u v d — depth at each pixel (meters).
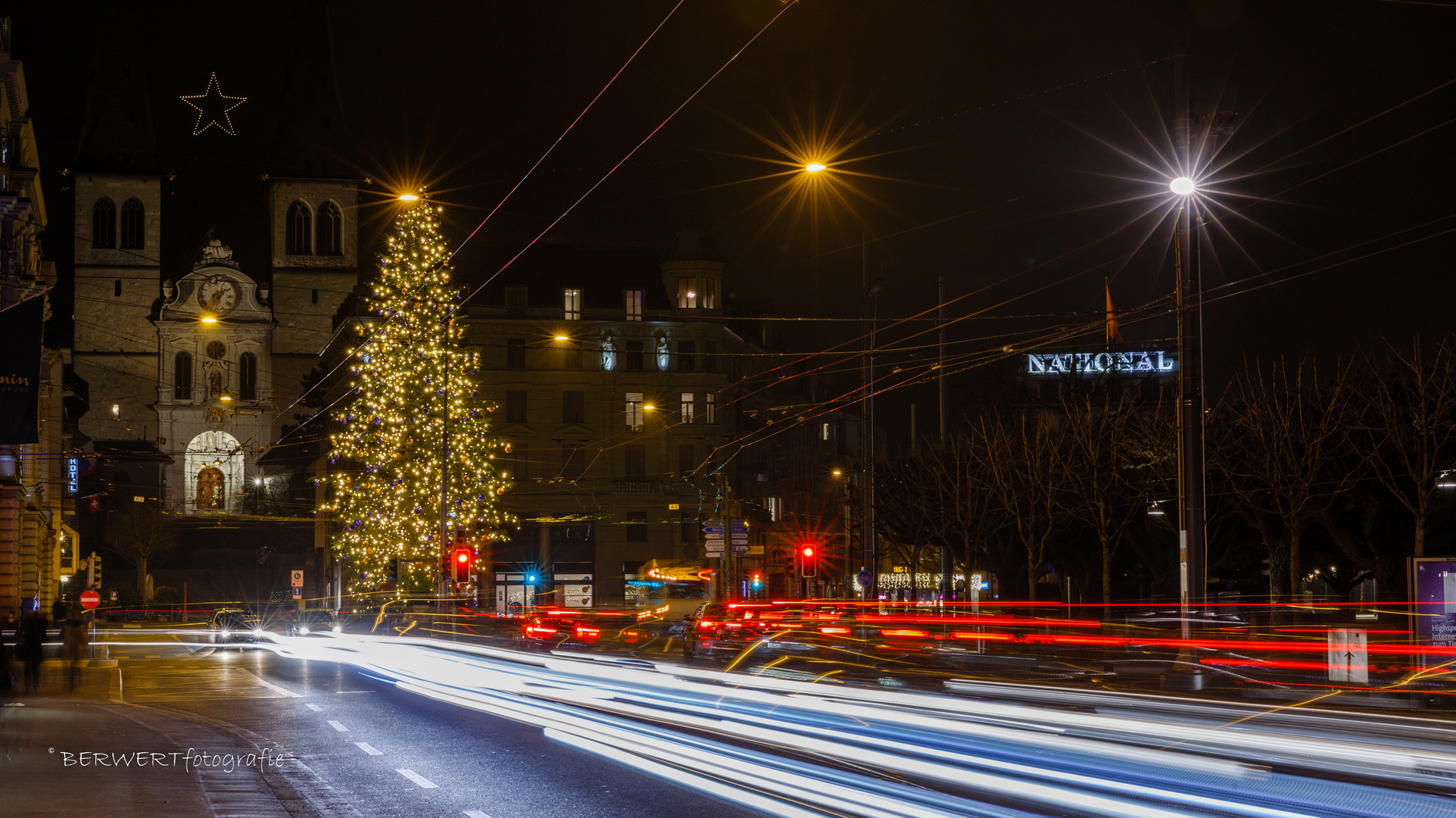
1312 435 37.84
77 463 72.94
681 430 77.25
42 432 57.19
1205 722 16.78
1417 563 23.38
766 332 92.56
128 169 112.50
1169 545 49.84
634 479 76.50
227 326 108.00
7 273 42.78
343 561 69.25
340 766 14.16
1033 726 16.41
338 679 29.69
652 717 19.06
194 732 17.75
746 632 38.69
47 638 52.47
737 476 85.25
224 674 32.03
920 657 35.75
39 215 53.75
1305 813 10.18
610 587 75.44
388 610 53.69
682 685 25.81
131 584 94.00
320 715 20.47
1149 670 27.91
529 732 17.47
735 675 28.27
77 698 24.11
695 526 76.38
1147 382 64.31
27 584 53.09
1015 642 40.53
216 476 107.31
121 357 110.44
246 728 18.38
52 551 61.97
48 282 53.69
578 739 16.47
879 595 68.75
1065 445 48.41
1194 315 22.05
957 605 51.38
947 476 52.25
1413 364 35.56
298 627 55.09
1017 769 12.66
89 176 111.69
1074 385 55.22
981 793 11.18
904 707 19.34
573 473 75.75
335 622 54.16
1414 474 34.81
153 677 30.88
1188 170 21.42
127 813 10.70
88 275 110.81
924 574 74.56
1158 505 45.62
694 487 76.12
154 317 107.69
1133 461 45.97
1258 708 18.69
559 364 76.12
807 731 16.50
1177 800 10.79
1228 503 44.12
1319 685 22.73
